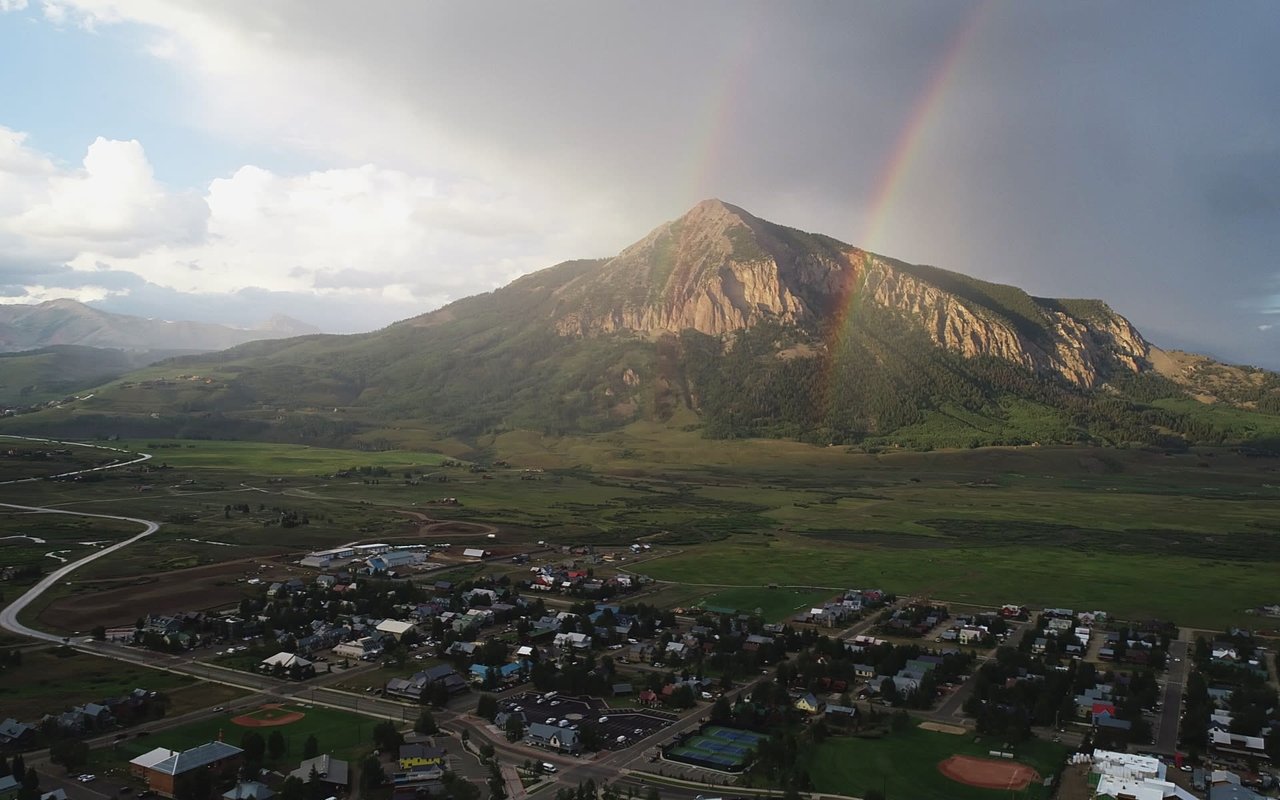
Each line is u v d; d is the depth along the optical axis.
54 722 123.38
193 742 121.94
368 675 156.50
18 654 156.00
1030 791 110.00
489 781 111.00
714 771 116.19
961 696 149.12
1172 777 115.94
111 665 157.38
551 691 150.50
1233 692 146.25
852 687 153.50
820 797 108.19
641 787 110.56
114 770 112.38
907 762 119.31
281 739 117.69
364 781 108.81
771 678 158.12
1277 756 120.75
